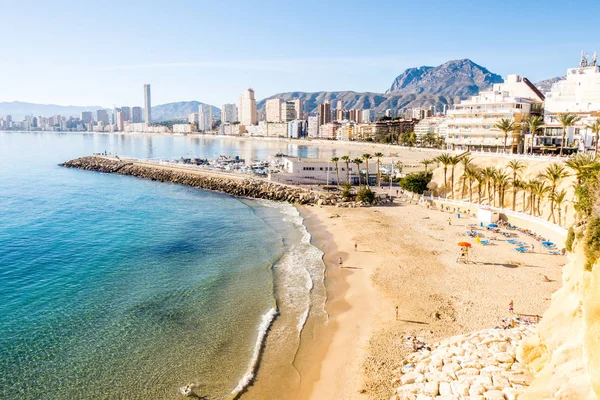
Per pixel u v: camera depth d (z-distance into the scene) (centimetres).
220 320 4203
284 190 11912
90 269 5697
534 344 2820
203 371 3356
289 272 5559
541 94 15538
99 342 3778
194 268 5744
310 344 3744
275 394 3072
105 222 8612
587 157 7125
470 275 5238
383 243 6788
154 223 8525
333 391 3064
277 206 10638
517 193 8650
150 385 3175
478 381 2738
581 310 2461
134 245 6881
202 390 3123
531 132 11338
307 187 12625
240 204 10925
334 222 8512
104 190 13075
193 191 13112
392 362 3375
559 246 6275
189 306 4519
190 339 3844
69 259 6128
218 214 9531
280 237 7388
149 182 15100
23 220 8750
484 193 9519
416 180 10881
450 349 3272
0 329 3988
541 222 6925
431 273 5344
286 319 4222
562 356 2350
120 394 3069
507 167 9281
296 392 3084
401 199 10919
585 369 2058
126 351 3638
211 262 6000
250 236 7475
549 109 13788
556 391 2177
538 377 2489
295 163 13462
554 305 2825
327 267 5734
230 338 3862
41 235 7512
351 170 13400
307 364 3438
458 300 4491
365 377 3197
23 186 13588
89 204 10688
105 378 3253
